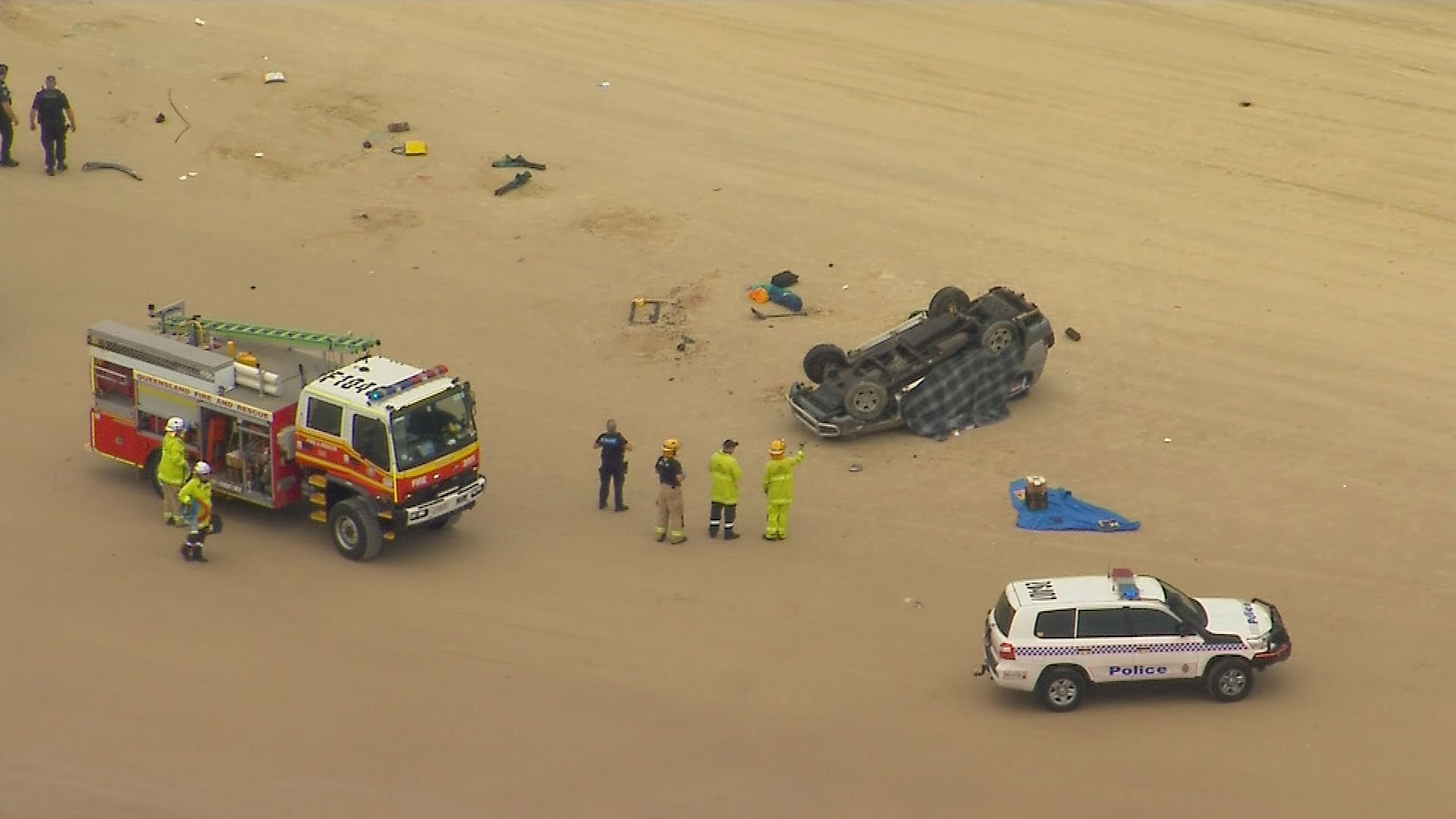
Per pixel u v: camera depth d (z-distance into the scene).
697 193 156.62
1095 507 109.25
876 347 121.06
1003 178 159.38
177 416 105.06
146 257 144.88
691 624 96.38
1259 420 120.38
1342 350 129.75
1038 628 86.38
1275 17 196.88
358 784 82.06
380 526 101.25
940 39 190.50
